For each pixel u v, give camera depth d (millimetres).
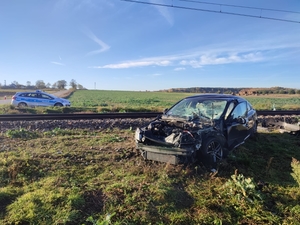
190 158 5297
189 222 3375
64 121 10398
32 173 4836
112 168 5215
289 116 13609
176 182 4582
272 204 3867
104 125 10125
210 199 3941
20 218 3273
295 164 4492
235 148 6820
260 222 3389
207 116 6195
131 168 5172
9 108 17203
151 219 3396
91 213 3506
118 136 8016
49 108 17578
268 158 6109
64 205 3625
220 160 5590
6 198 3838
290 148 6992
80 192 3990
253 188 3971
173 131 5480
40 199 3746
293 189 4301
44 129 9352
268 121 10602
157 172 4973
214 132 5539
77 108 18953
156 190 4070
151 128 5848
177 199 3969
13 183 4379
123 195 3961
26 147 6520
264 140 7883
